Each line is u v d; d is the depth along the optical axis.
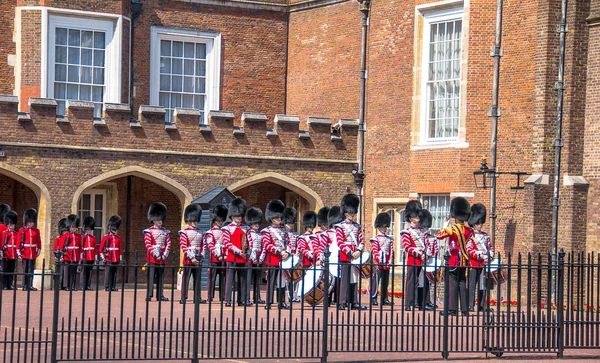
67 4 32.78
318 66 35.19
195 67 35.78
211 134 31.84
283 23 36.62
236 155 32.03
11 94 32.62
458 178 29.25
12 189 32.34
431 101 30.75
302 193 32.75
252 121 32.28
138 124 30.94
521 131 28.06
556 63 27.33
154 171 31.09
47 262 29.91
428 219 24.61
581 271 17.12
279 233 24.09
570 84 27.08
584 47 27.09
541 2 27.50
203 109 35.88
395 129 31.83
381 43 32.47
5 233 29.30
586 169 27.03
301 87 35.94
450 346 16.67
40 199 29.86
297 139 32.75
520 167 28.03
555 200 26.95
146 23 34.88
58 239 29.53
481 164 28.80
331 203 33.00
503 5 28.58
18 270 32.25
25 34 32.50
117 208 33.94
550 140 27.31
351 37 33.88
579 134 27.12
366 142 32.94
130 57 34.31
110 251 30.25
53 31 32.72
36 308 22.38
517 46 28.25
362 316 22.00
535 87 27.55
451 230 22.53
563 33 27.06
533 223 27.09
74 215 29.83
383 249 24.27
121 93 33.75
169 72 35.34
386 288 22.41
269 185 35.22
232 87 36.06
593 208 26.81
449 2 29.88
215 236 25.45
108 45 33.59
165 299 25.86
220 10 35.97
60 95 32.91
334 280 23.38
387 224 24.61
